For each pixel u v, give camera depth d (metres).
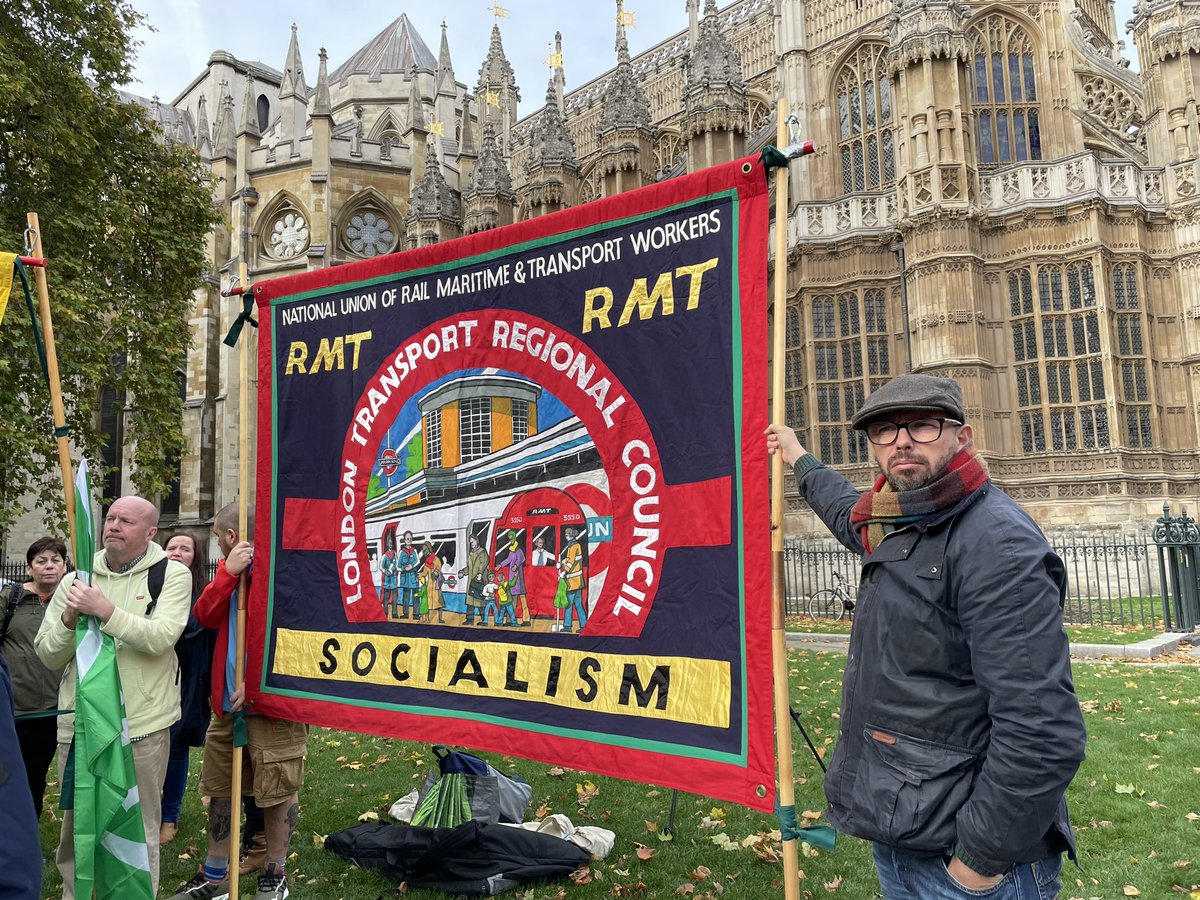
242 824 5.16
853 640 2.59
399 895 4.66
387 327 4.54
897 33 24.61
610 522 3.59
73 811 4.05
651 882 4.75
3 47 13.63
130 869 3.72
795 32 31.72
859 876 4.77
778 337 3.13
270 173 40.97
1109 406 22.44
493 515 4.00
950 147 23.72
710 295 3.39
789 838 2.85
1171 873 4.61
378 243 41.69
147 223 16.70
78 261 15.09
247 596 4.79
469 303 4.21
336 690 4.38
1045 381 23.25
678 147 38.97
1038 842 2.11
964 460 2.39
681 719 3.22
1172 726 7.62
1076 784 6.12
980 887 2.18
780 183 3.20
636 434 3.54
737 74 28.97
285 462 4.84
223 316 38.66
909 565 2.37
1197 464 22.67
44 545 5.45
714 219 3.42
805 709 8.97
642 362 3.55
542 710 3.66
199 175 18.14
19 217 14.62
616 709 3.42
